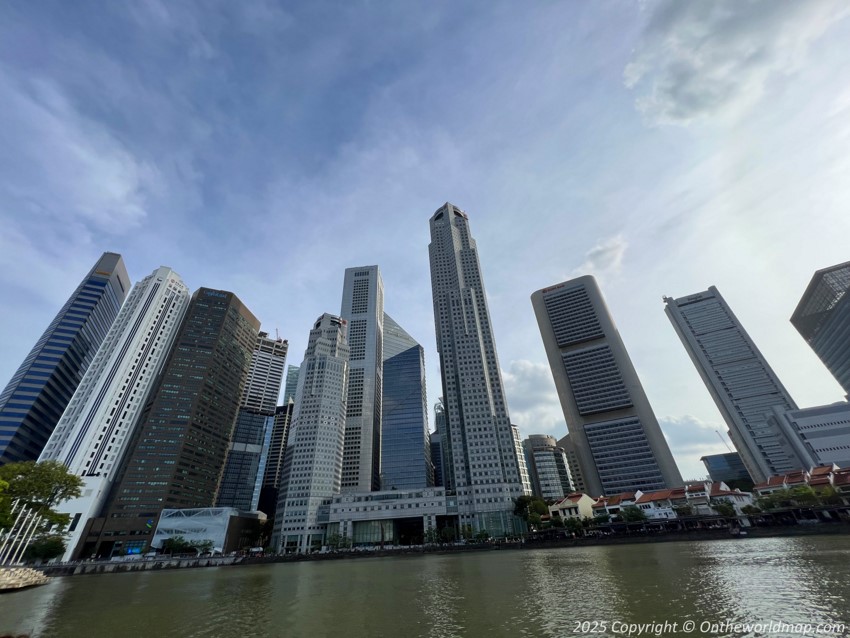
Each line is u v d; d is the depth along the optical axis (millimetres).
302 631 32844
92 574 120750
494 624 30672
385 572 81062
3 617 41938
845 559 48875
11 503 85938
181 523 181750
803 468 171125
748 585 38156
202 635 32531
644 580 45156
